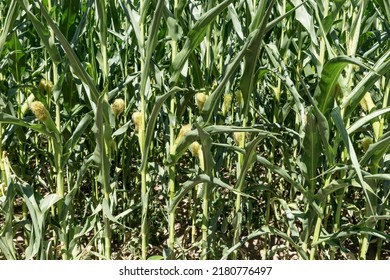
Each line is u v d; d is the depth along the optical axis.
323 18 2.14
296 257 2.92
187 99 2.27
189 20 2.46
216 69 2.49
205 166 2.03
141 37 2.01
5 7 2.76
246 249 3.02
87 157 2.57
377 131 2.14
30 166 3.69
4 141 2.48
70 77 2.43
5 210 2.12
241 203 2.46
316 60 2.15
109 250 2.38
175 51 2.05
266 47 2.31
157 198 3.05
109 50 3.02
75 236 2.32
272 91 2.91
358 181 1.93
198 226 3.07
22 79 2.72
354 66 2.24
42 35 1.99
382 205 2.24
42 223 2.13
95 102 1.96
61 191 2.23
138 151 3.05
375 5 2.56
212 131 1.88
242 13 2.81
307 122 1.99
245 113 2.11
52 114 2.72
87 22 2.44
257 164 3.26
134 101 2.62
